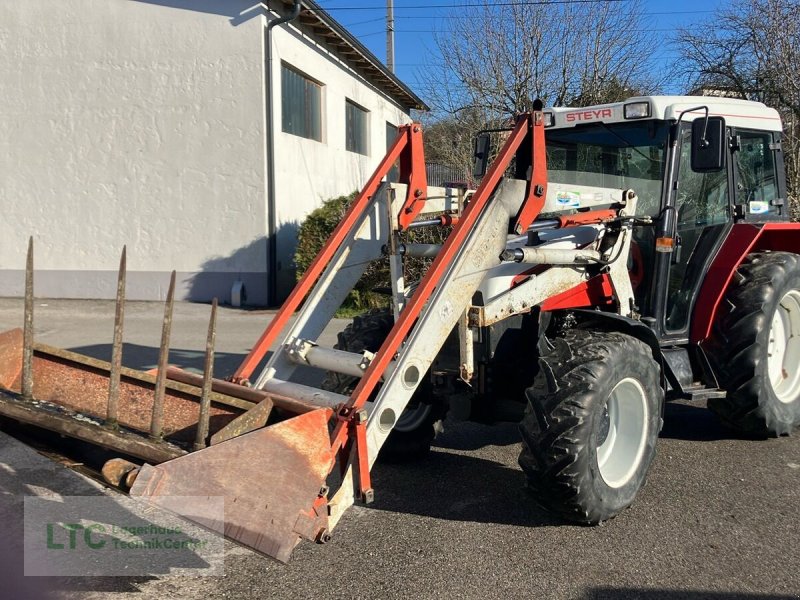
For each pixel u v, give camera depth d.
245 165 11.41
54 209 11.94
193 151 11.52
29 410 2.89
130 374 3.35
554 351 3.72
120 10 11.43
